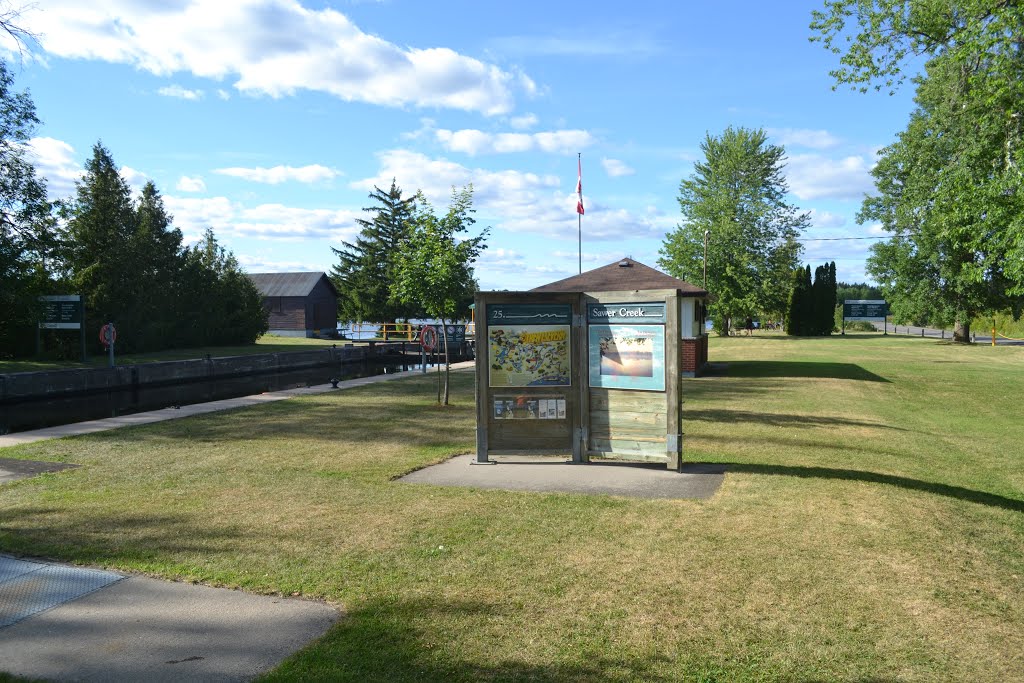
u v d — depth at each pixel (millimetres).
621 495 7281
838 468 8844
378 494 7277
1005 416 15945
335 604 4496
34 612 4348
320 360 37125
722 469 8625
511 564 5203
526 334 8898
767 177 59594
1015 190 15391
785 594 4684
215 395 23750
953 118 19969
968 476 9102
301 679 3535
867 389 19750
